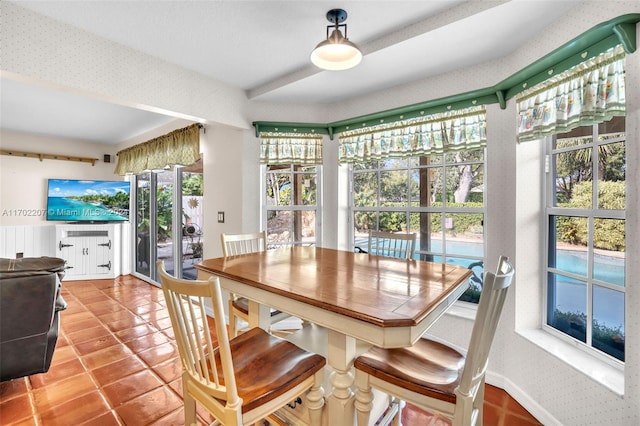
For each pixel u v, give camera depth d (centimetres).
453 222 249
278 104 309
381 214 293
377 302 120
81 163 511
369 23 190
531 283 200
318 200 322
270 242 325
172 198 421
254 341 147
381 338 106
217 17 185
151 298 389
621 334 154
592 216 168
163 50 225
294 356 133
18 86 281
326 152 315
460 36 187
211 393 108
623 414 132
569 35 162
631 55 131
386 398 152
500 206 214
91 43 202
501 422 175
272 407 112
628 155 132
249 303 189
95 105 330
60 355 242
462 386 105
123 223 514
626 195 132
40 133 457
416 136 257
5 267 186
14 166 455
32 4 173
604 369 153
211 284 97
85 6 175
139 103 226
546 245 198
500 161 214
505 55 209
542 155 199
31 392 195
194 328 108
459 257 246
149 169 418
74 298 388
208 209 347
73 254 474
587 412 149
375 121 277
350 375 126
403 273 167
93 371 220
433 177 260
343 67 177
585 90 158
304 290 135
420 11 179
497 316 110
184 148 353
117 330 290
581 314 175
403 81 255
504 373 207
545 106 181
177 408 182
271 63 246
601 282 163
